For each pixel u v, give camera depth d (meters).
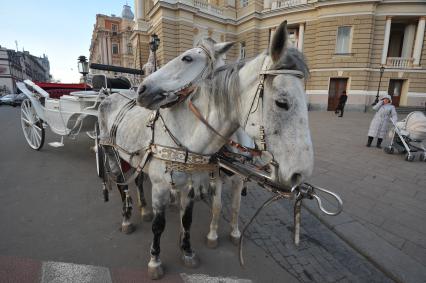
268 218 3.52
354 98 20.42
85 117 4.48
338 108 17.75
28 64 72.44
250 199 4.10
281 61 1.31
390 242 2.96
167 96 1.76
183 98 1.87
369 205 3.88
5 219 3.30
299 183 1.32
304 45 21.91
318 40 20.78
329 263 2.64
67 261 2.55
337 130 10.80
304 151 1.25
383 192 4.37
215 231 2.85
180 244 2.78
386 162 6.16
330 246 2.92
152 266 2.35
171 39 20.39
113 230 3.13
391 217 3.53
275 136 1.32
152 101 1.74
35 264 2.49
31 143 6.68
